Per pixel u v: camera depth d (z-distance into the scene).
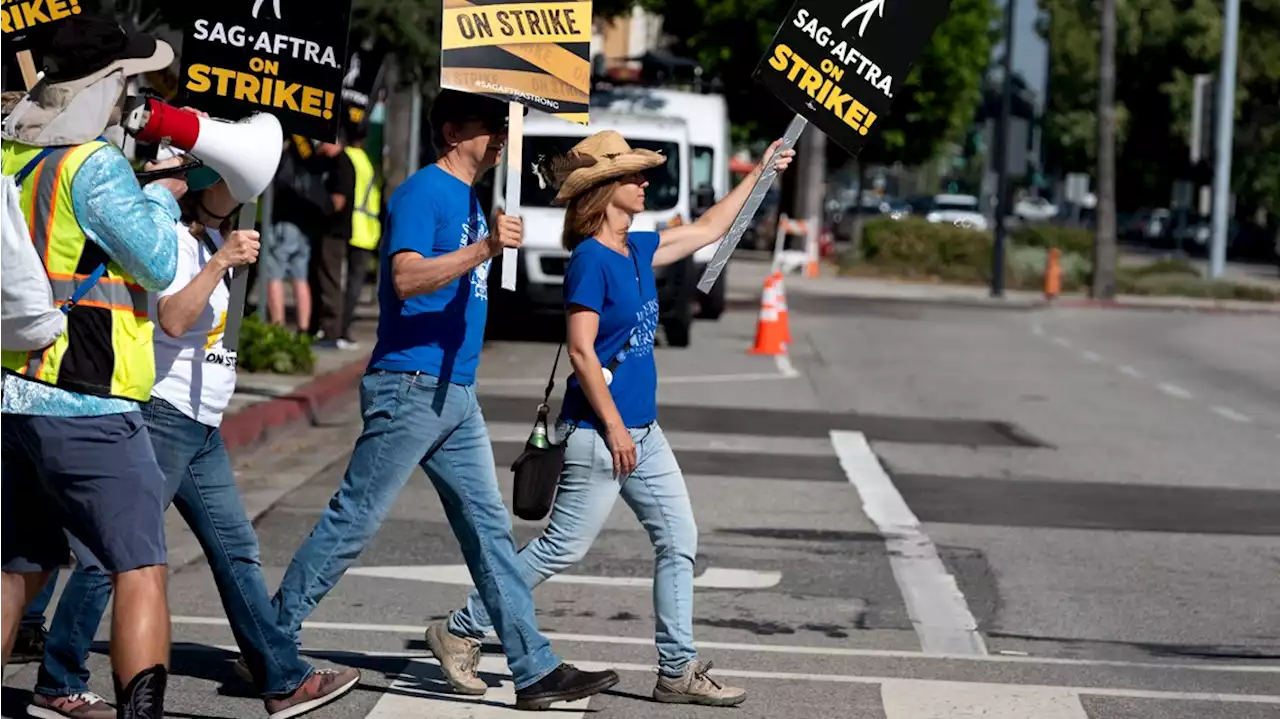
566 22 7.95
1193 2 85.88
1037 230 65.38
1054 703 8.59
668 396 22.14
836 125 8.95
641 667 9.16
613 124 29.08
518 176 7.75
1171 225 92.50
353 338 25.78
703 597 11.07
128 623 6.55
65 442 6.45
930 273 59.44
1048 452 18.17
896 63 9.00
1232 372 28.47
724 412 20.70
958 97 63.81
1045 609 10.94
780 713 8.29
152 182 7.02
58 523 6.81
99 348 6.47
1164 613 10.91
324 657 9.17
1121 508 14.81
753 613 10.64
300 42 8.35
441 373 7.77
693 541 8.33
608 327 8.07
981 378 25.91
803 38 8.86
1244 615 10.91
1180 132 85.94
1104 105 51.47
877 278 59.31
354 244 23.97
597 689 8.13
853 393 23.17
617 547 12.57
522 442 17.67
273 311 22.91
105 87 6.49
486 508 7.98
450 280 7.49
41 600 8.52
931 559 12.44
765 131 61.75
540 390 22.27
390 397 7.77
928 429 19.75
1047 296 51.41
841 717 8.25
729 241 8.72
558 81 7.94
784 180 65.44
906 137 65.06
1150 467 17.28
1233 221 89.75
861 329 35.50
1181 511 14.72
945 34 62.06
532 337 29.83
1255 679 9.26
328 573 7.95
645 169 8.02
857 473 16.41
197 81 8.36
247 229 7.29
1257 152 85.81
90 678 8.48
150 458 6.64
